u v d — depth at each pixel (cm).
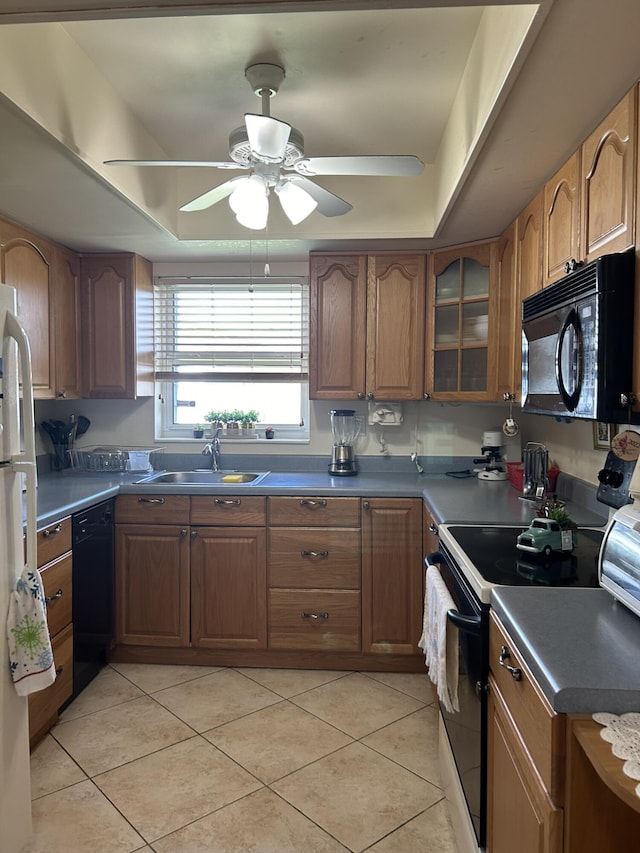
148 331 350
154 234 288
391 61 198
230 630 300
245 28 180
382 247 314
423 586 291
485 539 195
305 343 357
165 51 194
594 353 143
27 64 163
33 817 191
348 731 241
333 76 208
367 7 123
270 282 354
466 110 199
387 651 295
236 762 220
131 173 237
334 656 300
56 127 178
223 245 313
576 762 97
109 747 229
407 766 218
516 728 121
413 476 337
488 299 293
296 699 268
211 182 299
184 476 352
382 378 322
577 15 119
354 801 199
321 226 299
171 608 302
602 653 110
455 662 164
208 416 363
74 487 294
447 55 194
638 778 83
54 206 243
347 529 294
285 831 185
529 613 130
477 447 348
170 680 287
